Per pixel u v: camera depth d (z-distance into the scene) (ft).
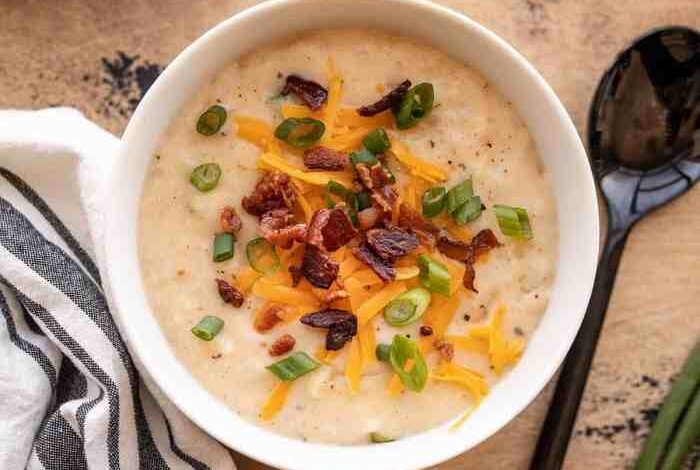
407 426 1.49
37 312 1.58
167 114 1.49
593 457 1.66
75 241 1.62
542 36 1.68
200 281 1.49
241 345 1.49
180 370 1.49
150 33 1.65
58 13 1.65
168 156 1.50
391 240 1.47
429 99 1.50
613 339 1.66
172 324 1.49
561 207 1.51
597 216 1.49
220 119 1.49
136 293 1.48
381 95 1.51
